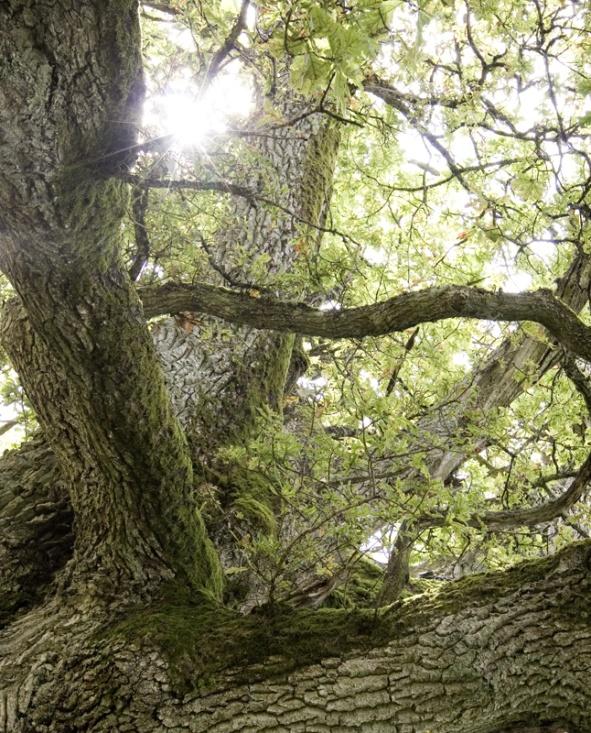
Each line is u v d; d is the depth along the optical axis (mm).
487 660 2648
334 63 1769
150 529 3051
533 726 2707
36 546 3354
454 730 2641
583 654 2631
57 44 1892
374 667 2664
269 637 2775
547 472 4641
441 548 3500
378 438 2766
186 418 3910
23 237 2285
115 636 2879
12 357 3250
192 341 4219
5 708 2801
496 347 4750
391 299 3020
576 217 3736
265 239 4363
